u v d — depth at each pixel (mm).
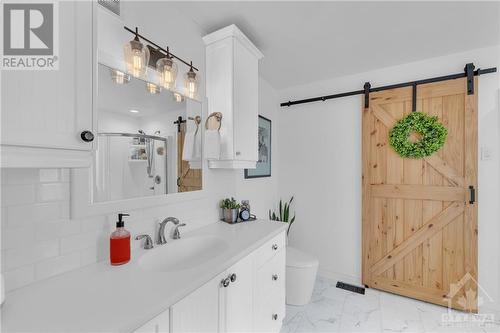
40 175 825
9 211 754
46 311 646
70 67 660
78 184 921
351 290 2301
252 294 1258
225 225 1643
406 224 2160
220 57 1603
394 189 2203
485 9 1434
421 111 2088
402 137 2123
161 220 1298
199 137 1584
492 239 1848
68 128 655
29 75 579
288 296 2023
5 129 533
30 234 798
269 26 1637
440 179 2016
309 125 2719
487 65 1883
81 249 940
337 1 1380
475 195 1878
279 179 2914
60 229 875
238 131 1622
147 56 1195
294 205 2812
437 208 2031
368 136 2326
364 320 1839
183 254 1269
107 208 1021
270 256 1477
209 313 921
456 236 1958
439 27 1635
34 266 805
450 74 2012
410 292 2131
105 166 1028
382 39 1802
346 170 2502
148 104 1226
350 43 1857
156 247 1177
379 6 1421
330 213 2584
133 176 1147
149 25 1260
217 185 1782
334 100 2570
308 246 2713
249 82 1742
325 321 1827
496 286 1838
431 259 2055
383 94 2264
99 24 1025
